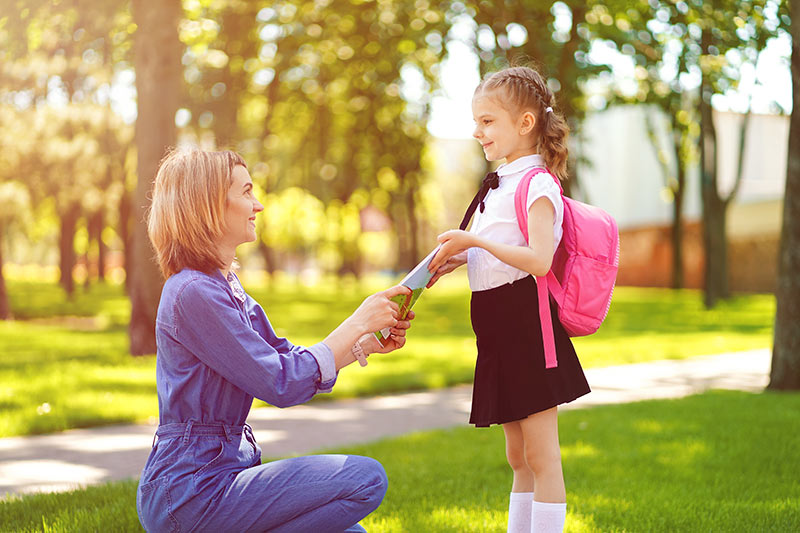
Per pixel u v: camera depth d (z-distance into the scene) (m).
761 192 38.84
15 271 66.75
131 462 5.41
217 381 2.42
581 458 5.42
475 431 6.43
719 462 5.26
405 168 27.41
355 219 38.44
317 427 6.79
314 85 21.09
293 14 16.12
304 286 44.12
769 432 6.23
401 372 10.16
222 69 17.83
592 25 13.19
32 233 34.28
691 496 4.41
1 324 18.58
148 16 10.85
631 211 43.50
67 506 4.11
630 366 11.58
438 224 54.44
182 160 2.52
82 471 5.16
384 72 18.73
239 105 19.47
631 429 6.48
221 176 2.48
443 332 17.34
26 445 5.97
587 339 15.03
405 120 23.94
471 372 10.21
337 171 28.14
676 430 6.41
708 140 24.12
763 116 39.16
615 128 43.81
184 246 2.48
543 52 13.04
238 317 2.42
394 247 52.59
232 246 2.59
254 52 17.05
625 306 26.12
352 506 2.44
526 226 2.90
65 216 25.62
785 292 8.79
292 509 2.37
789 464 5.17
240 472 2.42
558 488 2.92
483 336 3.01
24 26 11.53
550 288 2.96
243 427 2.54
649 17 12.84
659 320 20.22
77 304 25.50
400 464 5.20
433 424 6.95
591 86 18.52
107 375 9.38
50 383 8.73
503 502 4.30
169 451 2.38
